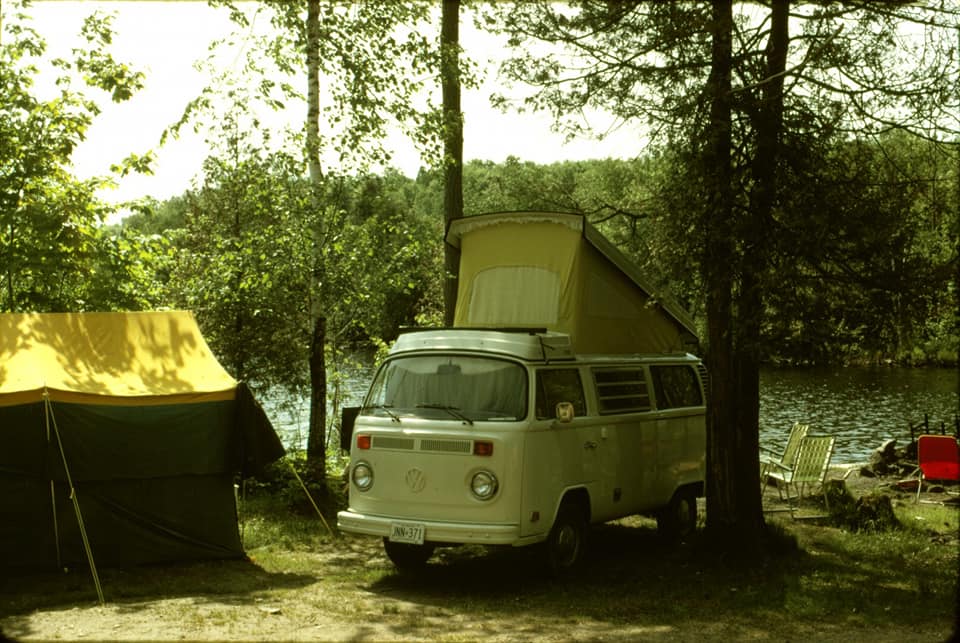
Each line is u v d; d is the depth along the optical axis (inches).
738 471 422.0
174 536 401.4
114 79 586.9
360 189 582.9
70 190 587.2
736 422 423.2
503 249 448.1
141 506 393.7
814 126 387.9
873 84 384.5
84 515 380.5
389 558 403.5
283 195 564.7
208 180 656.4
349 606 327.0
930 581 375.9
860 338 405.1
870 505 508.7
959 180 394.0
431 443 361.4
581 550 391.5
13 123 588.1
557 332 426.9
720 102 396.8
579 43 423.8
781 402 1524.4
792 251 382.3
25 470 367.6
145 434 391.5
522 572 393.1
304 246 567.2
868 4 375.2
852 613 326.3
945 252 400.8
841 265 398.0
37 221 566.9
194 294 627.5
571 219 430.6
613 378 427.2
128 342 423.8
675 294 427.5
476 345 379.9
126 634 275.7
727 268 391.2
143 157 594.9
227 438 412.5
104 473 382.0
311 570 398.6
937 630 301.6
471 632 291.6
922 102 379.9
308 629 288.2
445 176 618.5
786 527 493.4
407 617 310.0
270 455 418.6
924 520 509.7
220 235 649.6
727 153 396.5
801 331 390.9
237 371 637.9
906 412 1379.2
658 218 413.7
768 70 405.1
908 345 414.0
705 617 319.3
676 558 423.5
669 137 403.2
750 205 392.2
